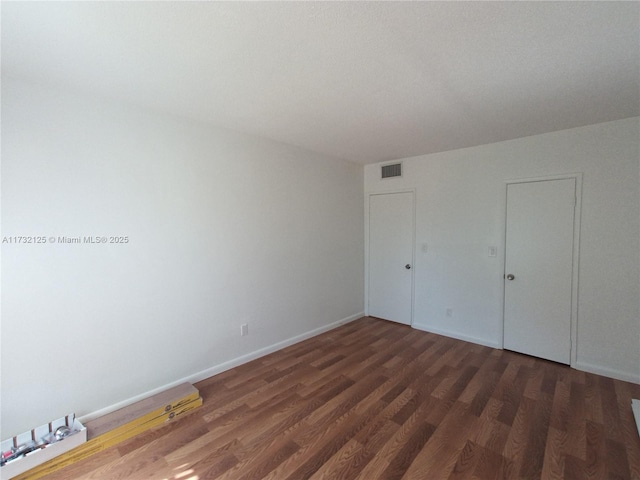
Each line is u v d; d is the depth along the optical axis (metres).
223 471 1.75
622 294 2.73
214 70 1.84
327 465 1.79
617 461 1.79
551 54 1.69
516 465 1.77
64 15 1.33
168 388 2.56
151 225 2.46
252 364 3.12
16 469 1.65
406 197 4.24
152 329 2.48
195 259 2.74
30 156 1.92
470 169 3.62
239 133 3.04
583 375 2.84
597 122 2.77
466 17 1.38
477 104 2.37
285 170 3.50
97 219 2.19
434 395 2.52
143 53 1.65
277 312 3.47
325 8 1.31
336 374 2.90
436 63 1.78
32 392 1.95
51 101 1.99
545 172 3.09
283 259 3.52
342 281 4.37
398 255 4.38
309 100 2.29
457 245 3.76
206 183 2.80
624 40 1.56
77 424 1.99
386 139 3.32
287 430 2.10
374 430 2.09
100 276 2.21
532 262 3.22
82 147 2.12
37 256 1.95
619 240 2.73
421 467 1.76
